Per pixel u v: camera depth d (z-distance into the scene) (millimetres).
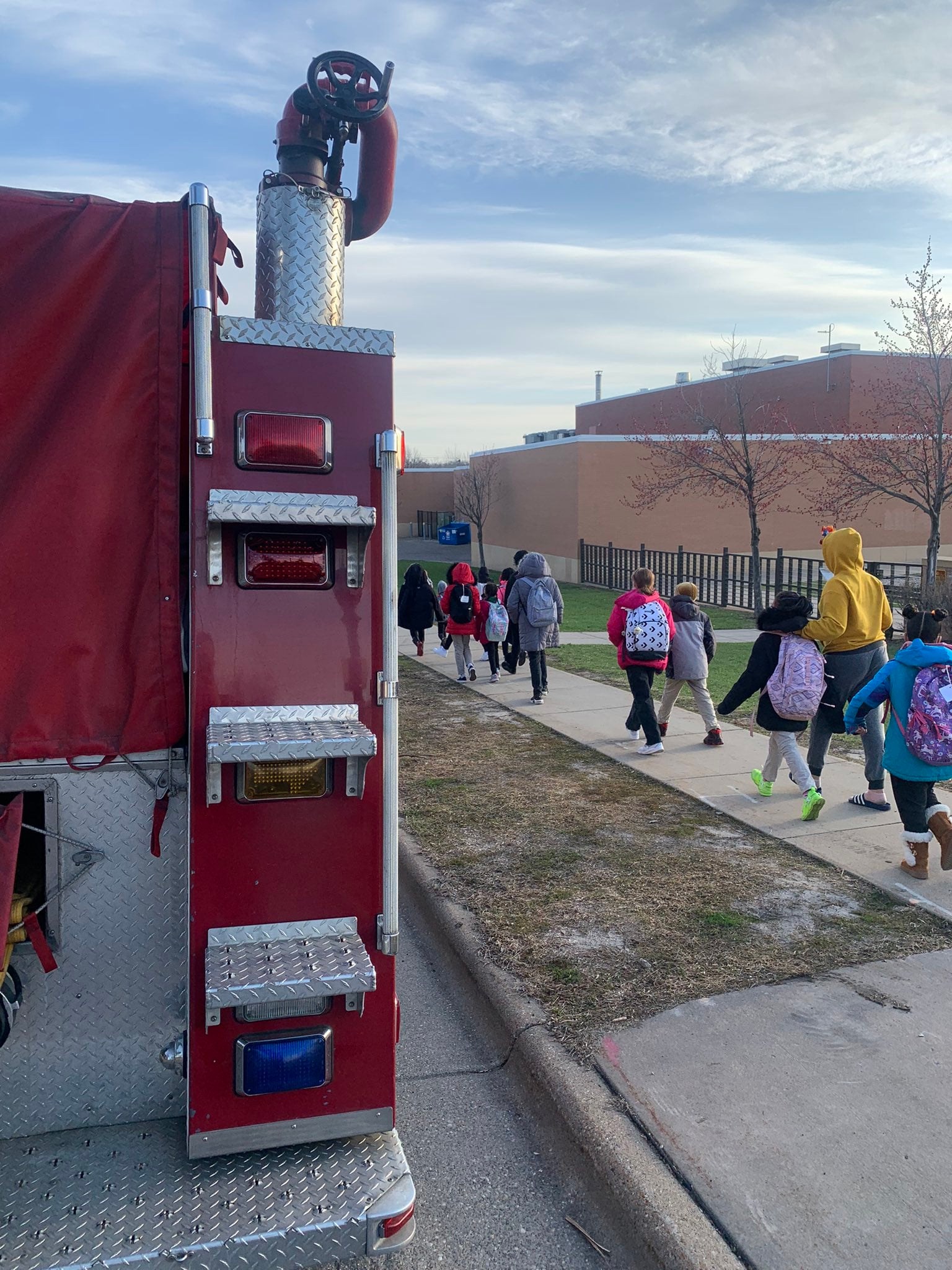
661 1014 3941
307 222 2604
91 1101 2457
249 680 2287
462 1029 4164
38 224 2326
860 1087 3445
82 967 2412
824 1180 2957
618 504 28344
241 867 2303
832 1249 2682
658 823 6410
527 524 32156
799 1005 4008
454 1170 3225
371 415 2346
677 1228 2742
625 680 12141
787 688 6227
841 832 6172
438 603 14445
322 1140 2389
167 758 2402
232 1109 2318
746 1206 2846
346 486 2330
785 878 5391
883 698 5359
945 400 17531
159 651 2383
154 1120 2494
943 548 30188
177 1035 2469
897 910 4945
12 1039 2412
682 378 42688
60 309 2334
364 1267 2777
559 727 9367
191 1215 2182
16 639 2318
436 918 5051
